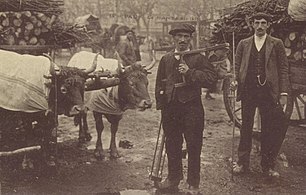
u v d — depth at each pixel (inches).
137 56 631.2
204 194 215.5
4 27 309.1
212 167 258.2
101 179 237.9
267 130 238.1
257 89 235.8
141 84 255.8
